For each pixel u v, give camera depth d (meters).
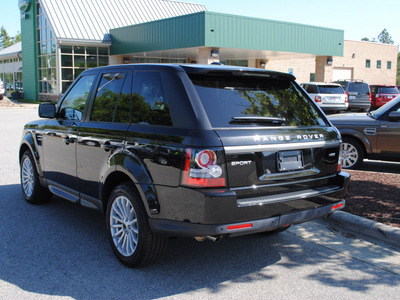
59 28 30.28
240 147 3.43
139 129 3.90
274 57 32.09
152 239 3.76
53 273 3.90
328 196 3.99
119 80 4.44
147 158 3.70
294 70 36.62
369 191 6.40
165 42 25.61
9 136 13.80
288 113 4.04
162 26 25.66
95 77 4.87
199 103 3.56
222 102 3.68
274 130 3.73
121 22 32.91
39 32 34.72
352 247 4.64
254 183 3.53
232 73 3.85
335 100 20.08
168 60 33.31
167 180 3.52
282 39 25.97
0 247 4.52
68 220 5.46
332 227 5.26
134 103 4.12
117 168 4.00
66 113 5.20
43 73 34.75
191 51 27.11
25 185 6.30
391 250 4.55
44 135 5.54
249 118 3.62
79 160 4.75
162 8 36.50
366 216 5.27
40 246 4.56
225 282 3.76
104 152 4.25
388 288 3.68
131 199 3.84
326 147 4.09
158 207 3.59
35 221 5.41
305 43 27.34
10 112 24.73
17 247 4.52
